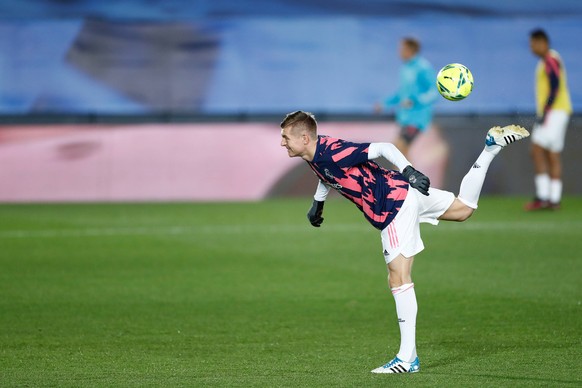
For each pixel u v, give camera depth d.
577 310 30.73
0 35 79.25
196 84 81.12
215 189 69.81
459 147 68.88
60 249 45.78
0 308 32.12
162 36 80.56
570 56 81.69
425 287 35.25
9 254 44.28
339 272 38.94
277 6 81.88
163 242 47.91
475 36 82.06
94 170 69.00
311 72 82.00
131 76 80.38
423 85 62.72
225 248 45.75
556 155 59.66
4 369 23.70
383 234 23.03
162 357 25.00
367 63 82.06
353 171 23.06
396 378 22.23
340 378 22.31
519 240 47.31
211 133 70.06
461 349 25.50
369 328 28.66
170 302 33.06
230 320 30.00
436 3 82.19
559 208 60.69
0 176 68.12
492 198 69.19
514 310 30.88
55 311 31.58
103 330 28.62
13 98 79.38
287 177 70.25
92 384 22.05
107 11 81.81
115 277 38.12
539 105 58.94
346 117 80.75
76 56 79.81
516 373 22.59
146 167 69.50
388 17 82.06
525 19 81.94
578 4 82.00
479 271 38.59
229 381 22.19
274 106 81.69
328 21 81.94
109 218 58.31
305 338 27.34
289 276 38.06
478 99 81.44
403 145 63.69
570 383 21.56
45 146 68.69
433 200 23.89
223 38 81.25
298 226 53.84
